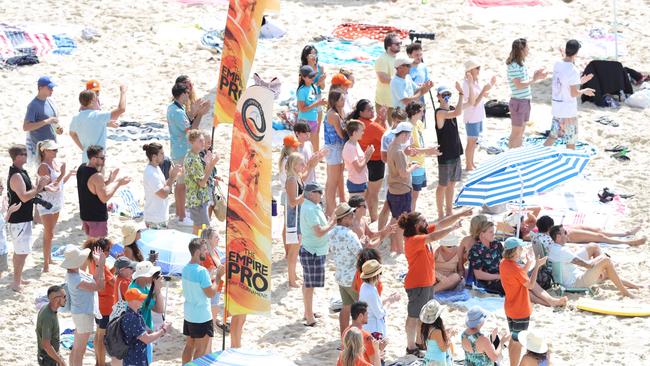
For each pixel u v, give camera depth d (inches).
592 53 1707.7
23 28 1701.5
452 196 1232.2
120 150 1390.3
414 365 953.5
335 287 1117.7
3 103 1498.5
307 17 1818.4
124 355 881.5
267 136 836.0
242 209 845.8
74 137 1193.4
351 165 1173.7
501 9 1855.3
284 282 1125.7
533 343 874.8
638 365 950.4
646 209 1275.8
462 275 1105.4
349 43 1712.6
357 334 829.8
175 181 1226.6
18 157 1078.4
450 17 1819.6
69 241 1194.6
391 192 1147.9
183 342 1017.5
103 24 1755.7
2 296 1079.0
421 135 1202.6
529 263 968.3
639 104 1567.4
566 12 1851.6
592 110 1557.6
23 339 1011.9
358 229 1048.2
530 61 1684.3
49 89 1238.3
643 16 1855.3
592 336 1007.0
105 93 1544.0
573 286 1095.6
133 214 1242.0
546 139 1421.0
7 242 1195.3
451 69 1641.2
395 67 1310.3
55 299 908.6
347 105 1346.0
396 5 1878.7
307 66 1293.1
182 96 1227.9
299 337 1019.3
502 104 1531.7
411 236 969.5
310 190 1012.5
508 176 1070.4
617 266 1147.3
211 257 987.9
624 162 1400.1
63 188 1221.7
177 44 1704.0
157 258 962.1
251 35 868.0
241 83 874.1
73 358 945.5
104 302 948.6
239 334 970.1
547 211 1263.5
